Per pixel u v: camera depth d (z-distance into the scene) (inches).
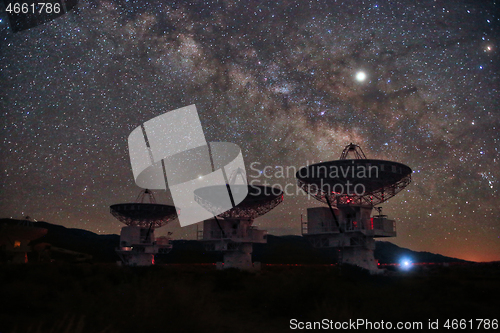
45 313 557.0
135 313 437.4
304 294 635.5
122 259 2182.6
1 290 636.1
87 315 475.2
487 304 644.1
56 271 1071.0
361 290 687.1
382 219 1408.7
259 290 738.8
